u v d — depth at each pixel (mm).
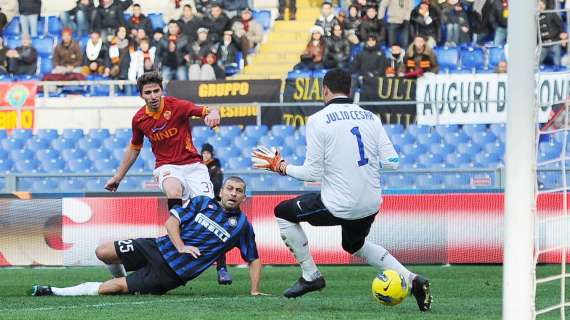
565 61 38094
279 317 13844
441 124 36344
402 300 15008
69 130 38562
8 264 27547
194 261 17844
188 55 41594
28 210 27578
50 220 27547
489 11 42219
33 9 46469
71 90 41781
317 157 14586
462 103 36156
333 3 46188
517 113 10922
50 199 27531
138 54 41781
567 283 21203
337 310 14922
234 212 18078
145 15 44938
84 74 42625
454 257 26703
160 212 27359
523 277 10789
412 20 41750
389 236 26828
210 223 17875
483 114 36312
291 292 15695
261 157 14883
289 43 45500
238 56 43375
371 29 41594
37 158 38219
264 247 27016
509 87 10984
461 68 40188
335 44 40969
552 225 25578
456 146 36000
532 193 10898
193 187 19672
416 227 26750
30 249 27516
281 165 14844
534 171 11031
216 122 19094
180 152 19688
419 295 14719
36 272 25828
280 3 46812
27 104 39062
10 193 27641
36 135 38719
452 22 41875
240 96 37125
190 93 37344
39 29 47438
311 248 26969
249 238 18219
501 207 26625
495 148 35938
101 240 27406
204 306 15609
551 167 27062
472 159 35844
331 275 23953
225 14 42938
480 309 15258
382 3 42625
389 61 40062
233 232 17969
